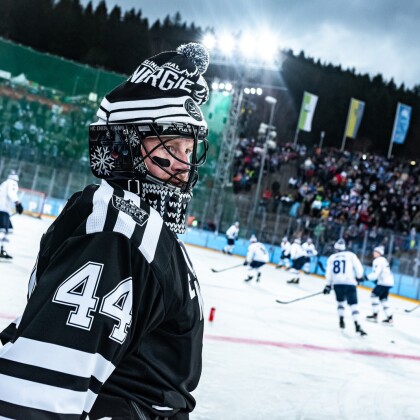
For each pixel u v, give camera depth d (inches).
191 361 49.3
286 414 187.3
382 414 209.0
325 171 1330.0
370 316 501.4
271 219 1061.1
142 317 44.6
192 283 49.8
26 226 758.5
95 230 44.1
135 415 46.2
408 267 868.0
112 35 2036.2
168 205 50.3
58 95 1112.2
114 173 49.7
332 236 965.2
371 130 2132.1
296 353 295.9
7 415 38.5
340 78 2249.0
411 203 1272.1
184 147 51.2
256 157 1380.4
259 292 558.6
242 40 1101.7
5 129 1082.1
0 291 291.9
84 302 41.3
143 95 48.9
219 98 1131.9
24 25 1964.8
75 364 40.2
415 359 345.4
